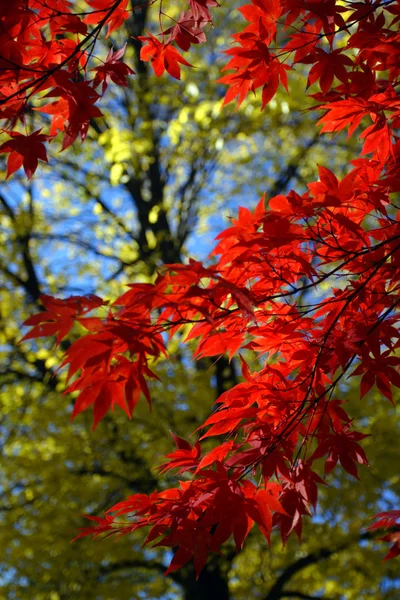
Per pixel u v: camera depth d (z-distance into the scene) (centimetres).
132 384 179
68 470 873
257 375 252
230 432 249
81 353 168
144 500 222
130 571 921
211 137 877
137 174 902
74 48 243
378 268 231
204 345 226
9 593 826
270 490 234
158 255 955
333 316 246
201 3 253
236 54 246
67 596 829
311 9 233
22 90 212
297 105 709
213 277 173
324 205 201
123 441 875
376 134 249
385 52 246
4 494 890
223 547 797
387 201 227
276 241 202
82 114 222
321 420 249
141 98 925
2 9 207
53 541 808
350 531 821
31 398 990
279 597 852
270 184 995
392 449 794
